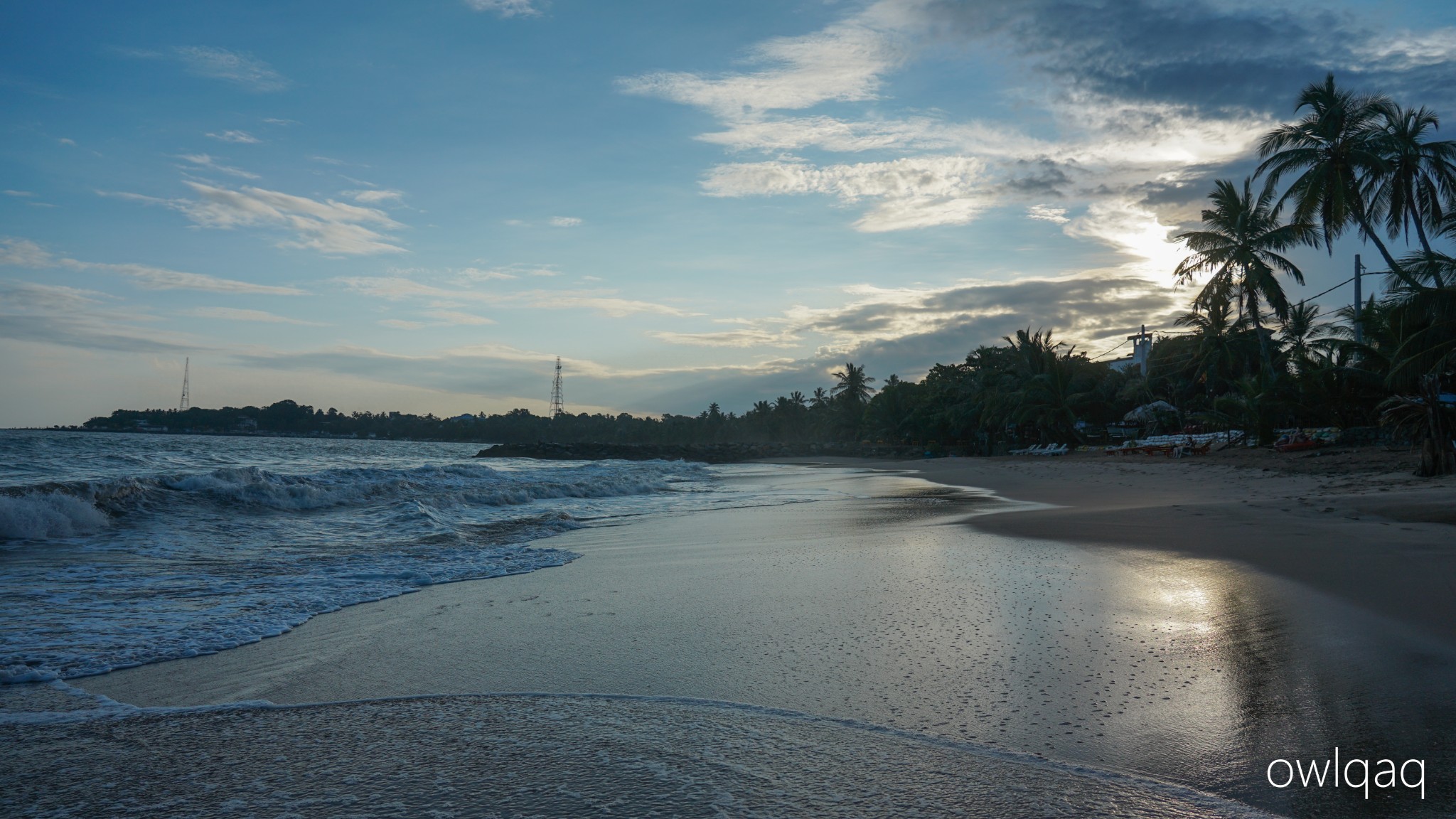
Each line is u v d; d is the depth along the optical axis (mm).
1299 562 7488
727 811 2562
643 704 3869
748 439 149250
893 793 2734
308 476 17188
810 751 3176
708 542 10719
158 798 2723
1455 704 3818
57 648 5184
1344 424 28688
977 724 3648
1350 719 3668
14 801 2686
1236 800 2865
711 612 6215
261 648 5316
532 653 5094
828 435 113062
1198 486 19578
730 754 3135
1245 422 31453
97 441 62281
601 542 11031
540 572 8328
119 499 12609
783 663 4750
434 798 2688
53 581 7570
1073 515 12875
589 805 2609
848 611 6105
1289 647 4832
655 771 2941
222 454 45625
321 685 4457
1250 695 4012
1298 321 40125
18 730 3494
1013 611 5961
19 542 10000
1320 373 28312
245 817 2557
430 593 7238
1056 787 2826
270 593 7148
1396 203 27484
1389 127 27453
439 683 4469
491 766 3002
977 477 28938
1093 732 3545
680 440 165750
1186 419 41594
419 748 3213
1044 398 48156
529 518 14180
